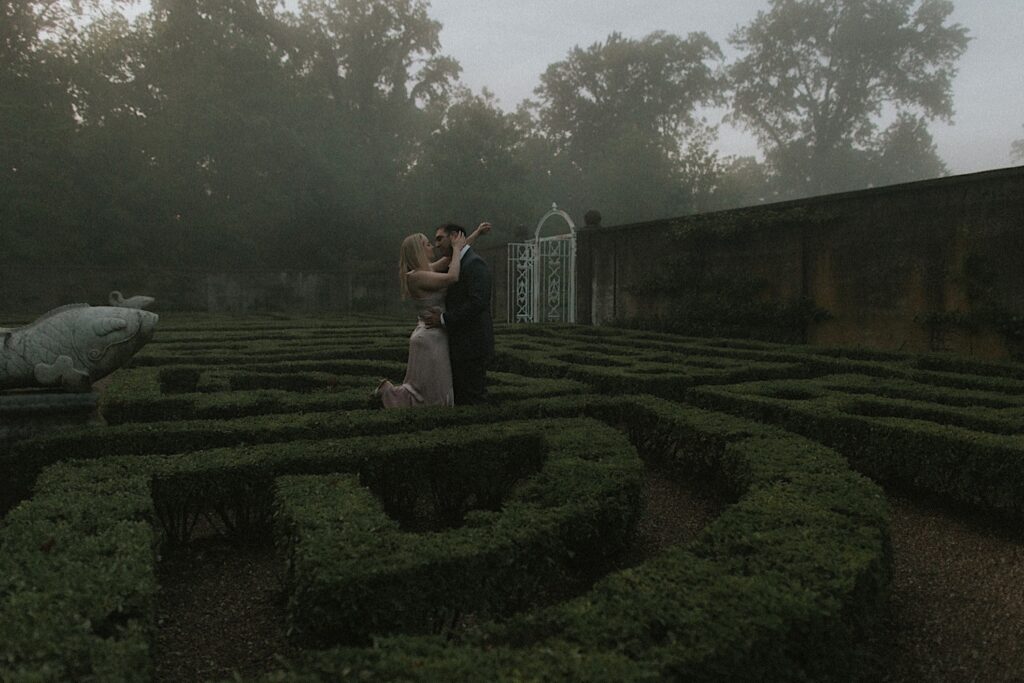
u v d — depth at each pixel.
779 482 3.42
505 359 9.27
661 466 5.44
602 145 45.81
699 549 2.56
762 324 12.54
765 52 48.09
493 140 32.78
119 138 24.88
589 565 3.46
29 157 22.12
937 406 5.57
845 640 2.19
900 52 46.22
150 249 26.48
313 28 31.97
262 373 7.30
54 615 1.94
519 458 4.34
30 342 4.61
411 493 4.14
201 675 2.57
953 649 2.88
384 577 2.35
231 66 26.75
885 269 10.57
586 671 1.71
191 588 3.36
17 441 4.46
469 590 2.51
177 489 3.60
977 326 9.30
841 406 5.65
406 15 32.56
